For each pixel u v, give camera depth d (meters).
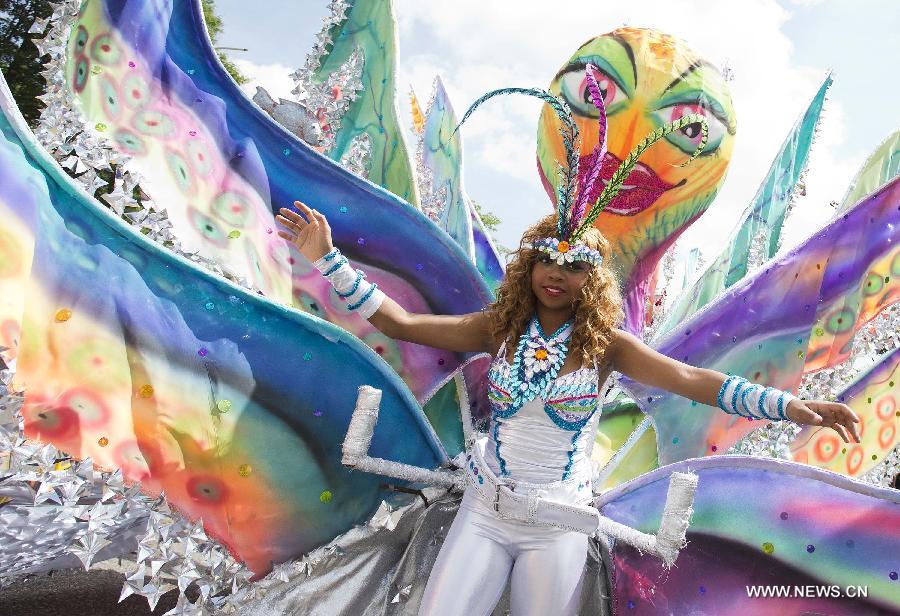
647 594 2.62
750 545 2.51
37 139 2.15
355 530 2.55
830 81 5.03
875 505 2.38
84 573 3.38
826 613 2.44
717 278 5.21
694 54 4.20
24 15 11.43
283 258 2.80
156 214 2.40
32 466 1.94
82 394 2.05
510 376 2.15
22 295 1.96
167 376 2.20
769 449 3.32
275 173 2.81
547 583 2.06
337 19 3.64
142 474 2.12
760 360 3.39
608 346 2.18
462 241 4.52
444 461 2.76
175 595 3.26
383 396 2.59
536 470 2.11
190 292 2.25
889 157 5.06
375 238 2.88
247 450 2.33
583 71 4.19
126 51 2.52
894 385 4.32
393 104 3.51
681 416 3.24
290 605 2.44
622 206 4.29
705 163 4.20
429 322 2.34
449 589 2.04
